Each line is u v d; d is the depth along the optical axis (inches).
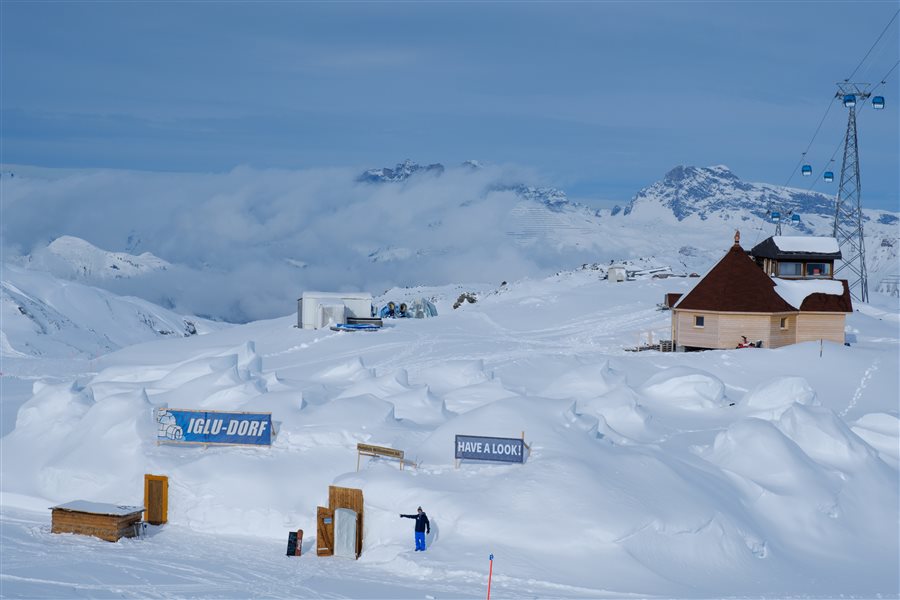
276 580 1155.9
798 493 1405.0
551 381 2172.7
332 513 1320.1
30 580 1125.7
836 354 2341.3
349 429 1546.5
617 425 1715.1
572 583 1110.4
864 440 1665.8
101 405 1657.2
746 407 1860.2
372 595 1082.1
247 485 1427.2
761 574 1201.4
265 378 1948.8
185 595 1085.1
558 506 1236.5
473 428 1461.6
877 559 1298.0
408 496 1293.1
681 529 1224.2
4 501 1535.4
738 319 2532.0
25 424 1732.3
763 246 2859.3
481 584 1112.8
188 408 1708.9
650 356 2461.9
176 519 1438.2
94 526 1362.0
